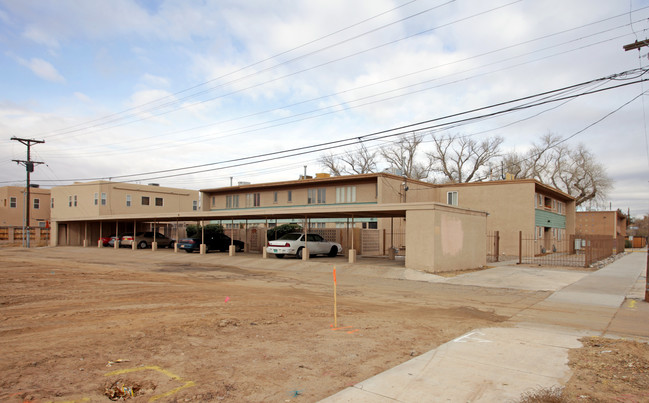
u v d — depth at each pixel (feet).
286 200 126.21
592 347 22.70
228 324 26.78
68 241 138.10
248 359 19.72
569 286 50.26
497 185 104.42
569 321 30.68
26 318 26.81
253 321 27.99
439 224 60.44
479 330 26.96
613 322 30.45
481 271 64.34
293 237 83.97
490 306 37.09
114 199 139.13
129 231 141.49
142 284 45.06
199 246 97.55
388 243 107.65
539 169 180.14
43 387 15.44
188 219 107.76
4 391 14.90
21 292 36.50
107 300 34.22
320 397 15.42
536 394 15.78
